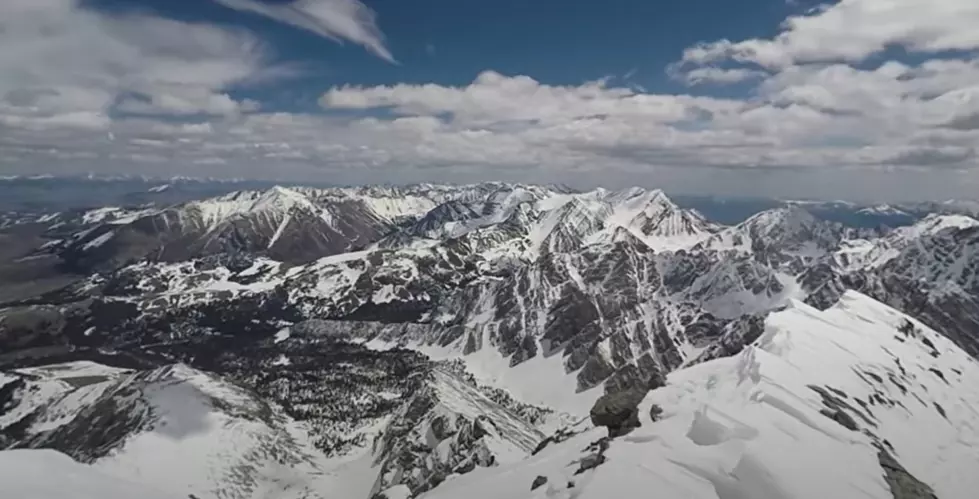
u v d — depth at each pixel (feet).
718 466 180.24
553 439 339.77
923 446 278.46
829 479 184.03
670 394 256.11
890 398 321.11
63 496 115.96
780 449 192.65
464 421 588.50
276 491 631.97
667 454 190.70
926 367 401.90
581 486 176.24
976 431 331.98
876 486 193.47
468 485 254.47
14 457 127.03
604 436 256.52
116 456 611.06
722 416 216.74
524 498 199.52
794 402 247.50
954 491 243.19
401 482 547.49
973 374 442.50
